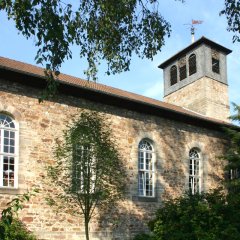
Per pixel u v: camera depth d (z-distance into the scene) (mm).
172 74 30328
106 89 21328
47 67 8781
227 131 22438
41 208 15664
